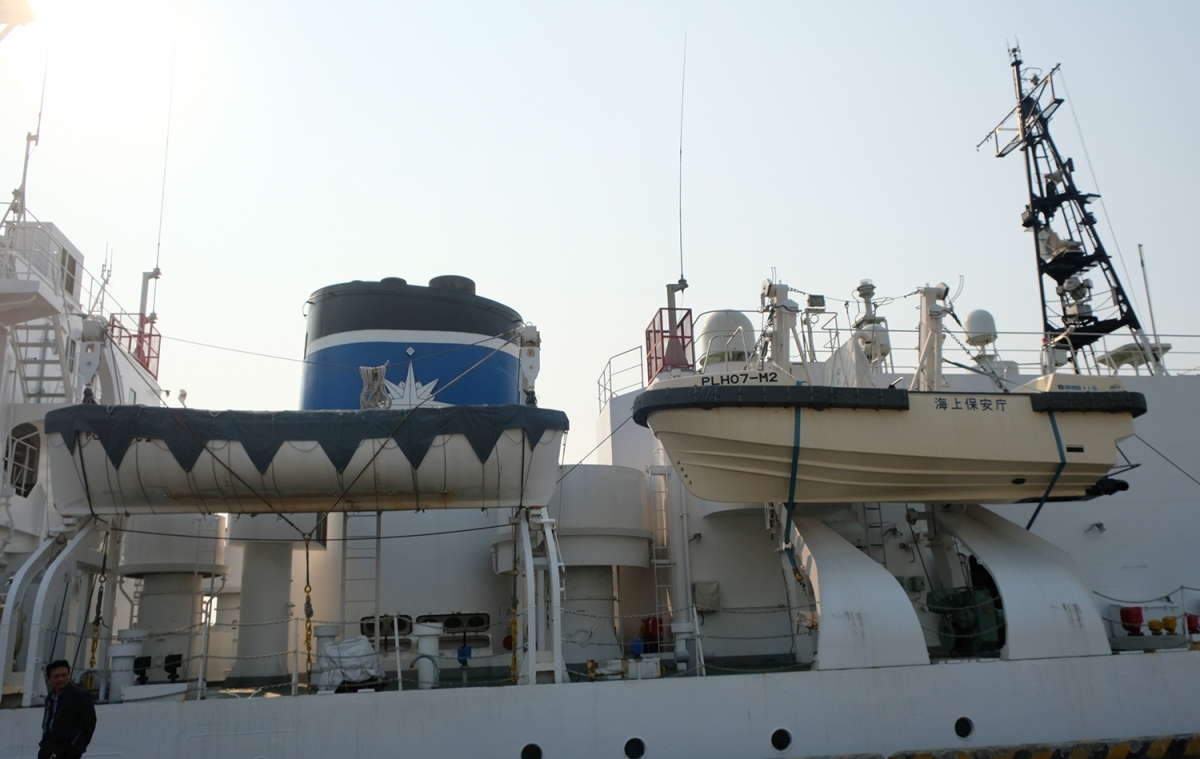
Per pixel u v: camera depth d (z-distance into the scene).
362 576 15.65
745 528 15.93
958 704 12.27
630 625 16.75
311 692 12.27
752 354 17.06
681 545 15.80
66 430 11.61
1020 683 12.52
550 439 12.32
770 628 15.52
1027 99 23.28
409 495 12.26
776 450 12.93
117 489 11.75
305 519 15.17
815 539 13.65
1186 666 13.06
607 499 15.23
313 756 10.84
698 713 11.56
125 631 12.27
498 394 17.30
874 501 13.70
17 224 15.65
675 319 18.20
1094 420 13.66
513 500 12.48
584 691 11.38
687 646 13.64
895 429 13.08
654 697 11.52
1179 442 17.27
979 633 13.80
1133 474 17.02
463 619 15.47
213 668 17.67
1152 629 14.56
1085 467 13.53
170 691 11.48
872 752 11.84
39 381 16.45
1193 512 16.94
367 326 16.72
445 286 17.72
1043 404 13.50
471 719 11.10
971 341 19.58
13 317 14.52
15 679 10.95
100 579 12.44
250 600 15.15
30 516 15.09
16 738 10.48
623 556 15.21
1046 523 16.53
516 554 13.52
